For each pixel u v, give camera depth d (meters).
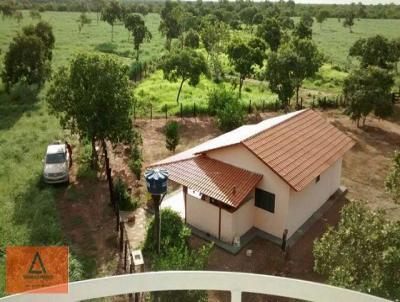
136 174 22.72
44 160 22.36
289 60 32.72
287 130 19.91
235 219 17.41
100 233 17.92
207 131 30.44
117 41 68.31
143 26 55.06
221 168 18.38
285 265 16.56
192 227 18.84
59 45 60.59
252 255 17.09
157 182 14.18
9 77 37.41
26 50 37.22
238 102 32.81
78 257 16.09
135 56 55.38
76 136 28.17
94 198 20.73
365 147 28.44
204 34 53.62
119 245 17.00
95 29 83.56
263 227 18.44
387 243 12.06
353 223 12.62
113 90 21.12
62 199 20.59
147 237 16.77
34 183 21.75
